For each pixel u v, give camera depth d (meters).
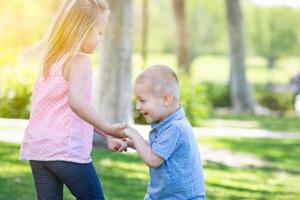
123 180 9.25
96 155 11.38
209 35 63.84
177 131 4.47
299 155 14.20
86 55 4.72
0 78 17.48
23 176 8.80
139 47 42.19
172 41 64.75
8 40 31.03
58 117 4.62
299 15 60.31
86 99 4.58
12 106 17.25
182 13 28.53
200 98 19.61
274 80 55.38
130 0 12.82
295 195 9.29
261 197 8.95
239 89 28.05
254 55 66.12
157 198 4.55
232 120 23.06
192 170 4.54
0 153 10.75
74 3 4.70
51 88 4.64
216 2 63.06
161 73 4.55
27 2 31.41
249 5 60.12
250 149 14.59
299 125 22.16
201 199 4.59
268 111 28.94
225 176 10.65
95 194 4.68
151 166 4.46
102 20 4.75
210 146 14.55
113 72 12.91
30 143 4.66
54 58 4.68
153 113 4.54
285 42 60.84
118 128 4.55
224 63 64.25
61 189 4.78
